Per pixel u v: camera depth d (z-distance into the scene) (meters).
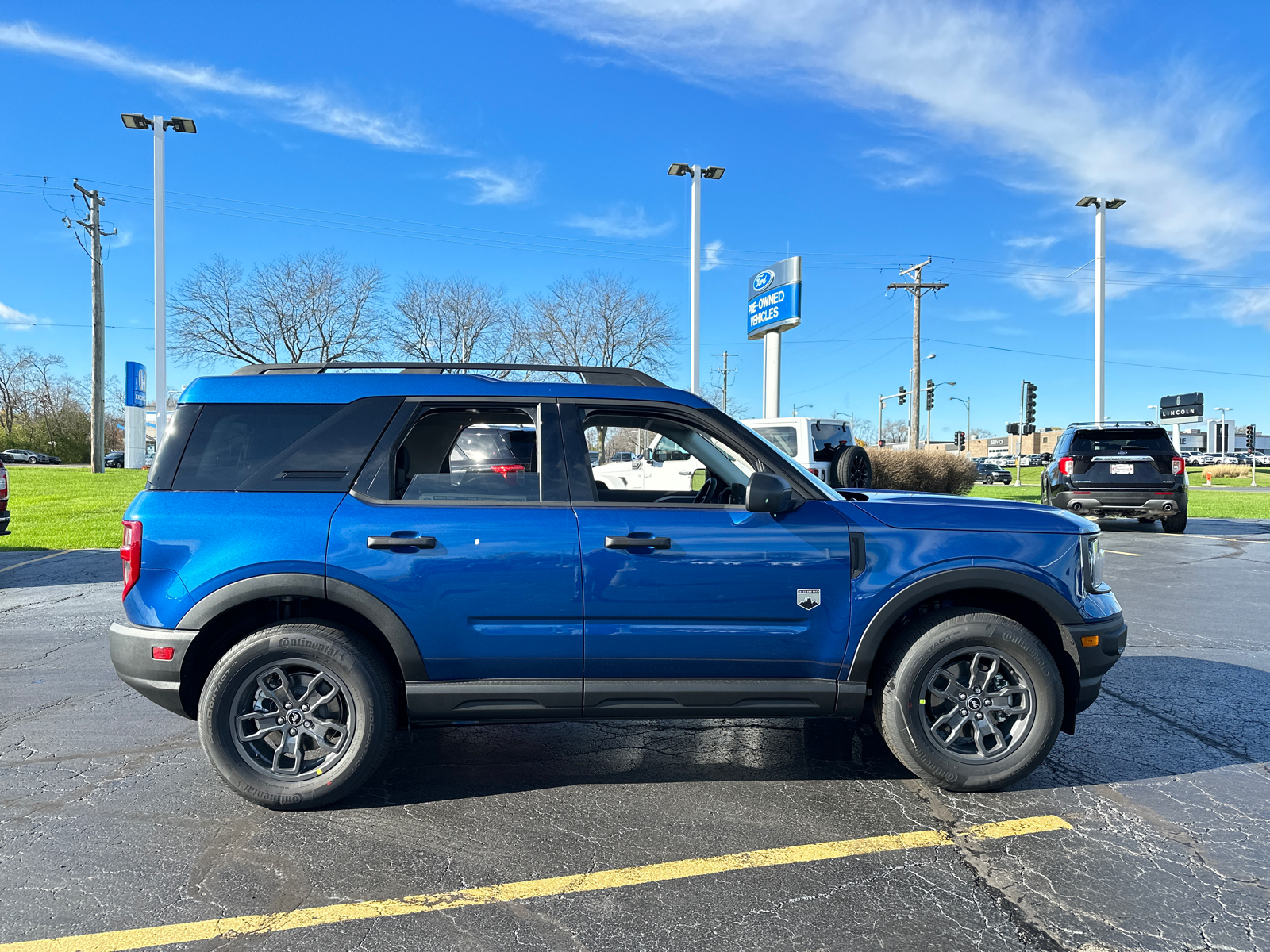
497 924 2.41
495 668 3.19
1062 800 3.30
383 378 3.38
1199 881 2.66
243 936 2.35
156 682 3.12
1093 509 12.98
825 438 16.16
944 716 3.33
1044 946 2.29
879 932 2.36
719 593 3.21
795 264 18.41
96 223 35.16
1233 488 34.09
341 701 3.24
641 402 3.47
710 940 2.32
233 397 3.32
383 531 3.14
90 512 15.82
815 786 3.46
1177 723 4.28
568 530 3.19
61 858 2.81
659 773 3.62
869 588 3.26
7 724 4.23
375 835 3.00
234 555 3.11
